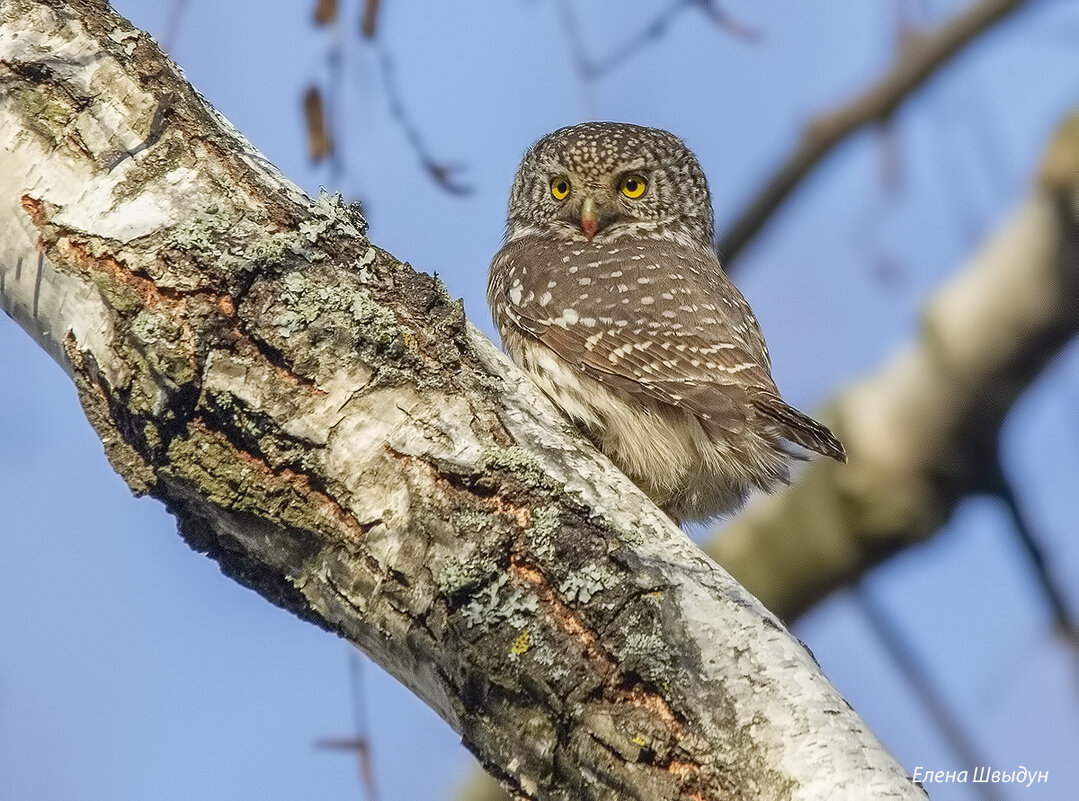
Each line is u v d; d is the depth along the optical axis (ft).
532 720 21.94
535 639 22.00
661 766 21.11
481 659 22.16
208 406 23.65
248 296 23.91
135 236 24.18
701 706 21.15
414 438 23.54
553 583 22.30
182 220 24.36
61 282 24.44
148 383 23.72
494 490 22.98
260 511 23.80
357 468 23.43
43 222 24.63
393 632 23.16
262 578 24.99
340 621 24.02
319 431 23.54
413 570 22.80
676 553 22.85
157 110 25.27
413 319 24.63
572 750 21.62
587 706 21.65
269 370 23.73
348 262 24.81
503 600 22.26
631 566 22.35
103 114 25.22
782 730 20.70
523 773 22.04
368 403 23.72
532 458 23.22
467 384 24.38
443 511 22.91
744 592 22.58
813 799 19.93
